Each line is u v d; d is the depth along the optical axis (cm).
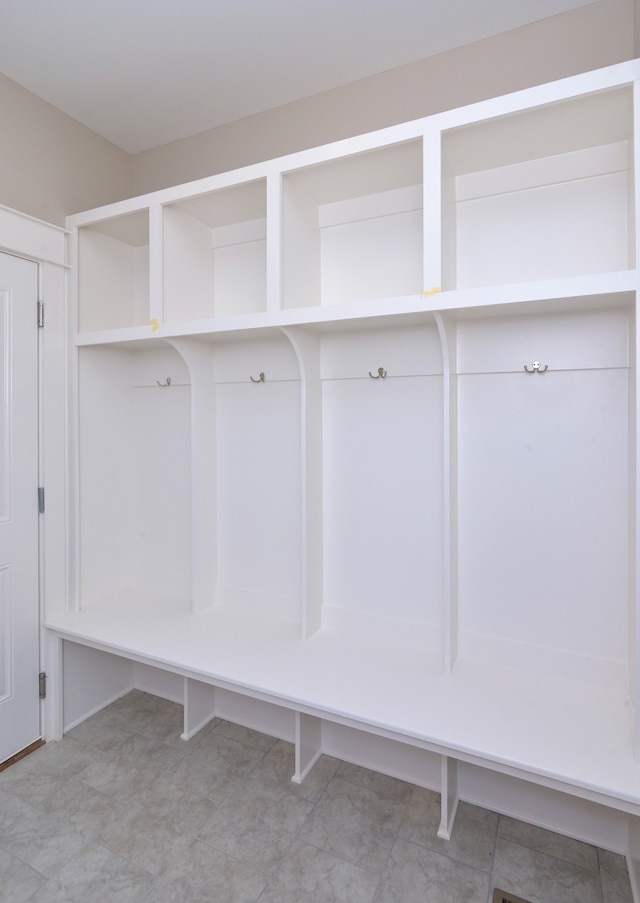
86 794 204
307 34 194
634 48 175
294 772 219
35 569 231
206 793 205
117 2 178
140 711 263
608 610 182
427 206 168
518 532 194
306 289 214
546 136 170
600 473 181
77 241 241
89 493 253
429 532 211
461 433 201
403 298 173
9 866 172
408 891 163
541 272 187
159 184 270
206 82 221
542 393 188
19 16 184
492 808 196
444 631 192
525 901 160
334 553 229
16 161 219
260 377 240
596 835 180
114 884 165
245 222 242
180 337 226
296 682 185
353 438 223
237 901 160
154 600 262
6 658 221
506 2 180
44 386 232
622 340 174
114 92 227
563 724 162
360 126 221
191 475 248
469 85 201
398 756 215
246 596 251
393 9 182
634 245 155
